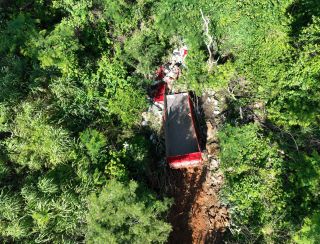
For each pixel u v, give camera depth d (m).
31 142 18.56
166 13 20.39
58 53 20.20
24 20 21.22
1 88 19.78
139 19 22.06
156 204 16.50
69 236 16.58
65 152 18.16
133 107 20.31
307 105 16.77
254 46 18.91
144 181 18.98
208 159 21.00
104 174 17.41
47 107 19.53
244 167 17.30
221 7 19.16
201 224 19.64
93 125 19.91
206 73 20.27
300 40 17.31
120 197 15.62
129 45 21.41
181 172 21.03
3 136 19.94
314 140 16.89
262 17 18.36
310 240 13.74
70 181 17.47
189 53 20.78
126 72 21.09
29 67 21.19
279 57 18.08
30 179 18.05
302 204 15.60
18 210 16.75
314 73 16.59
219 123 21.02
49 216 16.41
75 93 20.19
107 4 21.45
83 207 16.61
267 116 18.50
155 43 21.78
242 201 16.95
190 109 21.31
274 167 16.88
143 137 20.34
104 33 22.47
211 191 20.23
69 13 22.84
